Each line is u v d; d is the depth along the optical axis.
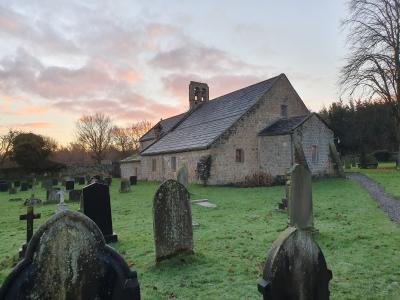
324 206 12.44
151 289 5.22
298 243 3.80
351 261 6.19
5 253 7.75
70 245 3.28
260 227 9.23
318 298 3.90
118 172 46.75
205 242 7.79
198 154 24.03
